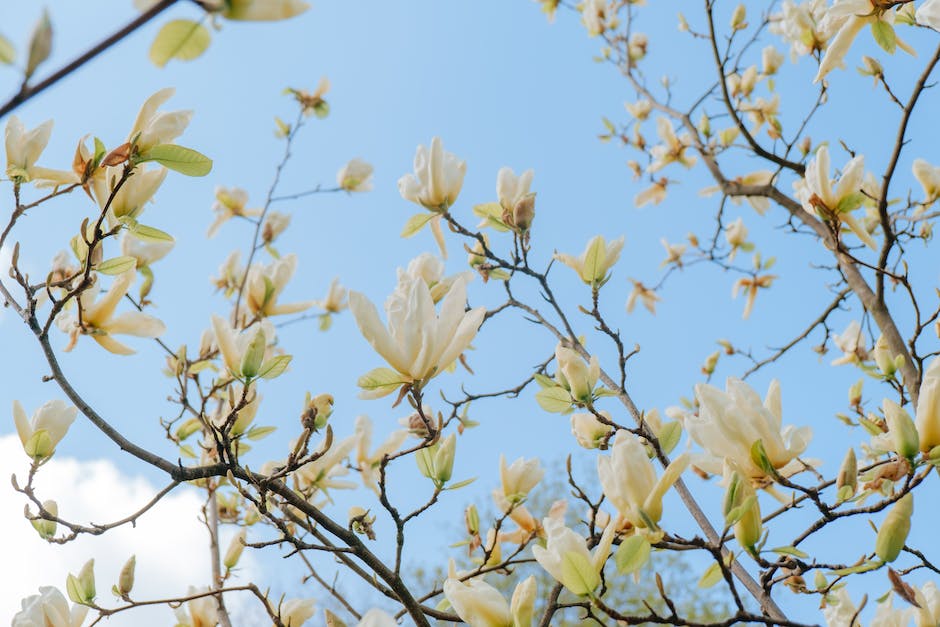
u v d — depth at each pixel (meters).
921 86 1.68
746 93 2.50
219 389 1.69
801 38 2.08
